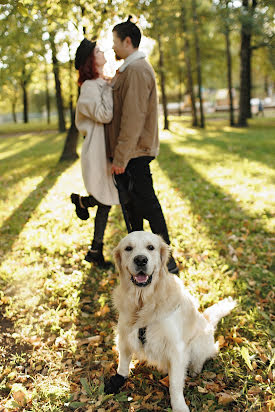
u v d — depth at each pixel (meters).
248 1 17.12
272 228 5.01
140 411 2.32
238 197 6.47
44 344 2.93
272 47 17.80
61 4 5.49
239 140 13.58
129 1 6.26
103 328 3.15
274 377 2.48
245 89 19.81
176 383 2.32
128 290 2.49
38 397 2.43
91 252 4.00
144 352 2.43
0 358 2.80
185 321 2.47
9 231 5.49
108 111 3.30
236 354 2.73
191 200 6.53
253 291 3.63
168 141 14.71
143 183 3.48
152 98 3.25
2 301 3.54
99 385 2.55
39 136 22.33
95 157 3.44
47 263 4.34
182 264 4.10
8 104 46.72
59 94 16.64
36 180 8.91
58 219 5.77
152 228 3.70
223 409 2.31
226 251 4.44
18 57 8.38
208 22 17.09
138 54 3.21
